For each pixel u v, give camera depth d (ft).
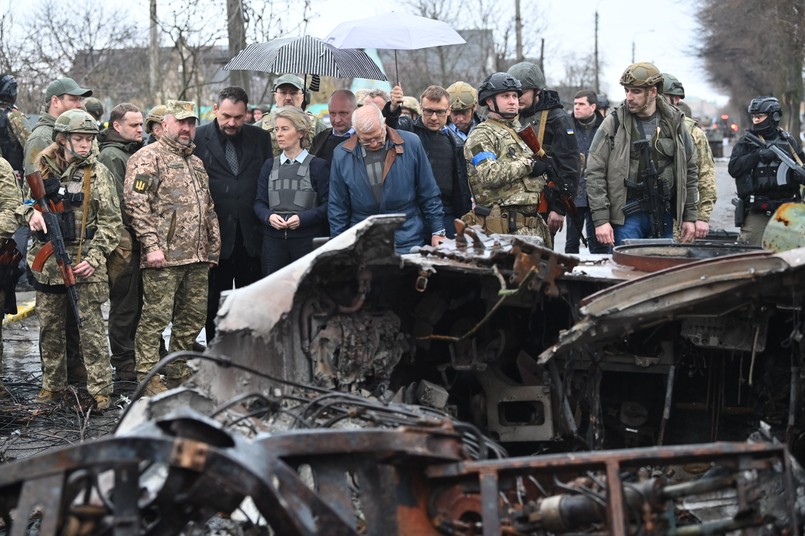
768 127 32.17
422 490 13.01
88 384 25.02
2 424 24.34
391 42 27.32
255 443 11.51
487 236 18.58
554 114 28.17
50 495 10.87
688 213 27.94
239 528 14.03
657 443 18.39
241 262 27.53
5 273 26.07
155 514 12.68
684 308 14.74
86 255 24.66
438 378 18.90
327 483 12.65
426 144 26.81
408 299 18.39
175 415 11.21
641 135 27.12
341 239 15.30
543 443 18.76
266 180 26.21
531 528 13.10
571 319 18.07
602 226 27.25
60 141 24.48
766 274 14.19
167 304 25.40
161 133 25.93
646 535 12.60
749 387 17.76
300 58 28.04
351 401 14.87
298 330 16.28
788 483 12.62
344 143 24.75
